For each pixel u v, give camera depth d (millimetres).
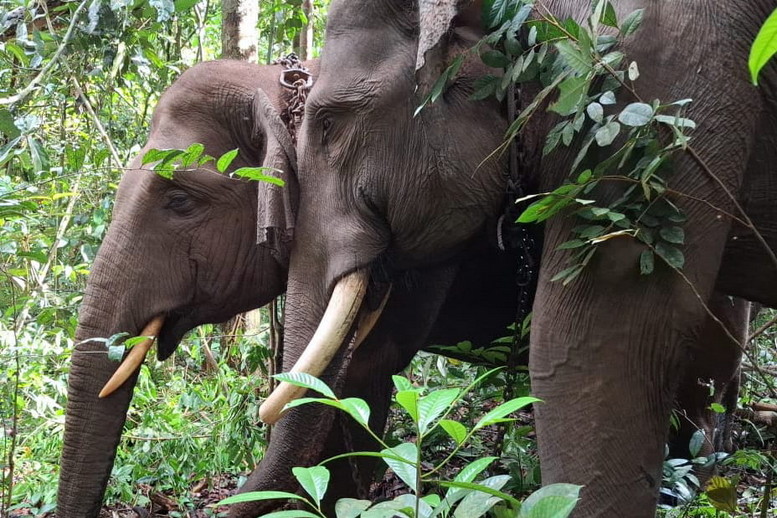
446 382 5086
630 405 2992
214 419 5145
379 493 4695
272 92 4492
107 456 4160
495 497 2018
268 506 3859
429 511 2252
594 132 2934
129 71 5664
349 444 4066
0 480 4398
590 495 3010
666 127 2887
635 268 2928
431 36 3074
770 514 4043
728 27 2932
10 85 5605
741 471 4926
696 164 2902
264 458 3873
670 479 3639
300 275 3758
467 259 4133
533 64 3115
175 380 5855
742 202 3273
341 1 3615
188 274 4484
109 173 5473
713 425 5211
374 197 3570
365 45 3523
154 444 4816
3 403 4578
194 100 4543
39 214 5207
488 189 3461
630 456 3008
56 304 5148
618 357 2980
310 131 3686
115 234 4434
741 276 3562
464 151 3426
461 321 4668
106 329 4309
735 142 2945
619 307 2967
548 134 3234
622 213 2889
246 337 5344
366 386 4262
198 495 4855
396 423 5168
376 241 3627
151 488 4688
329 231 3662
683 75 2914
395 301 4137
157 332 4426
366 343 4223
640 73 2930
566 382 3047
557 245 3098
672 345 2979
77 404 4160
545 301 3113
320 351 3543
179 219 4461
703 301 2883
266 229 3908
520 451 4098
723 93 2916
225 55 6070
